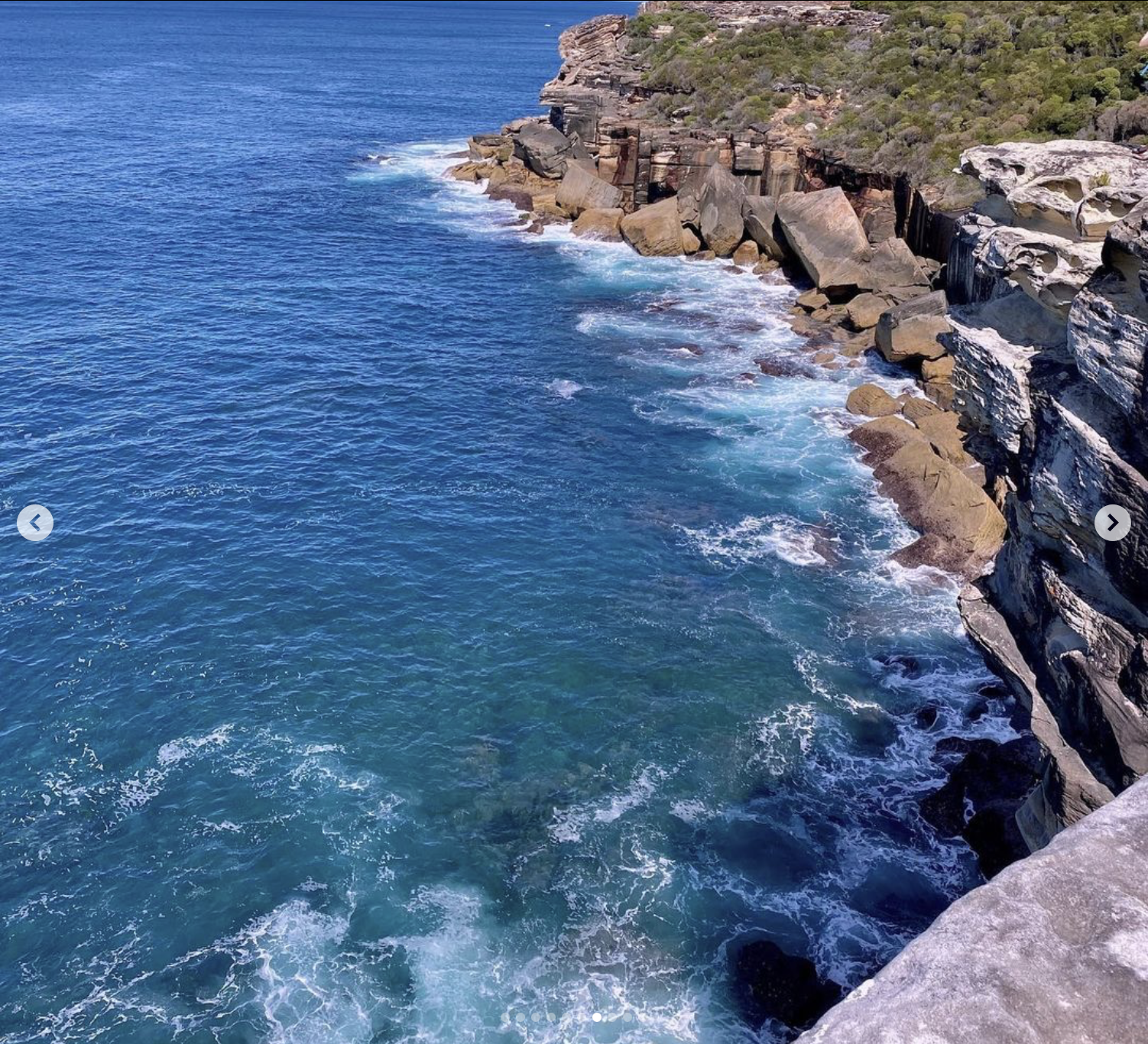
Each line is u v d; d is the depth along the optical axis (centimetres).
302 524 4084
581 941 2434
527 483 4484
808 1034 665
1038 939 677
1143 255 1670
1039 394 2078
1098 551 1923
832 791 2886
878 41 9612
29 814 2742
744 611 3638
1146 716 1861
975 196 6431
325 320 6294
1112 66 7012
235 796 2812
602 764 2962
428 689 3228
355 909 2503
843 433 4969
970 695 3250
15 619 3462
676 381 5600
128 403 5034
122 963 2364
